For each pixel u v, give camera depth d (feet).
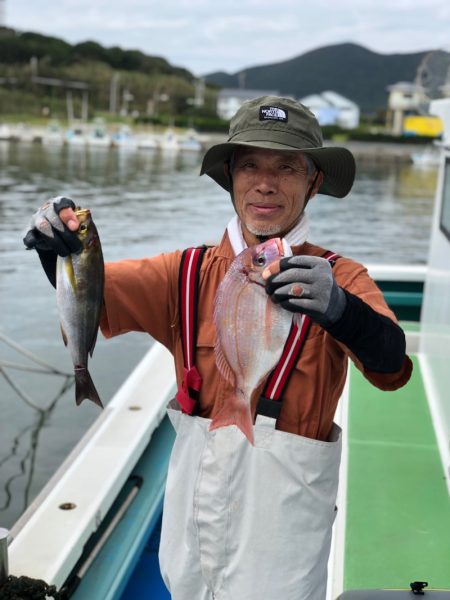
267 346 5.04
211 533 5.53
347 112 341.41
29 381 31.71
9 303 45.09
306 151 5.33
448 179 13.15
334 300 4.51
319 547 5.45
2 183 119.65
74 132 256.52
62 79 320.29
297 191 5.50
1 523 21.06
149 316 5.91
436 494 10.29
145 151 238.48
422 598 6.39
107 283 5.76
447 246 12.62
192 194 119.65
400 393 13.83
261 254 4.99
